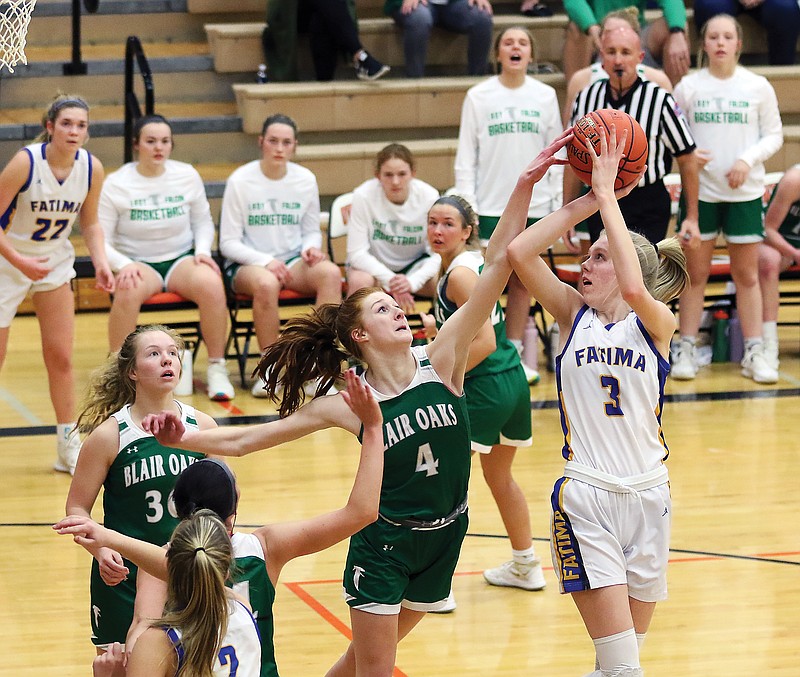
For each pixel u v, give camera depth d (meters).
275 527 7.93
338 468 17.19
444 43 29.17
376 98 27.45
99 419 9.80
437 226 12.41
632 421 9.23
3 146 26.50
